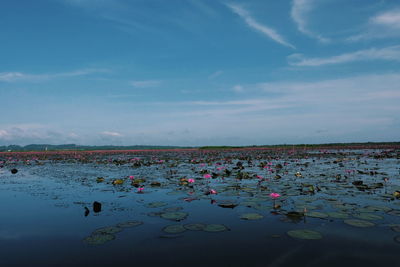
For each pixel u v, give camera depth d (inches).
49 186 374.3
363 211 218.5
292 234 169.6
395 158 824.3
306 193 296.2
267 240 161.5
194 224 193.5
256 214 215.0
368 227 180.5
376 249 146.3
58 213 232.4
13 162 917.8
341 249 146.9
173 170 558.3
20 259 142.7
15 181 430.6
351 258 136.1
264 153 1355.8
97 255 145.8
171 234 174.4
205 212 225.9
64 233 181.5
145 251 149.3
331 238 162.7
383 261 132.4
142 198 287.4
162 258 140.2
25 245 161.9
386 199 263.1
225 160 839.1
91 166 703.7
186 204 255.8
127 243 161.3
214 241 161.5
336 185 345.4
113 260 139.5
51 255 146.9
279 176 418.0
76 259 141.2
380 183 342.0
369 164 632.4
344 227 181.6
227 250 148.3
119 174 504.1
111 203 266.8
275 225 188.2
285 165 626.5
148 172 530.6
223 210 231.1
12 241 168.6
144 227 189.5
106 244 160.6
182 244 158.1
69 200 283.7
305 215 208.4
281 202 255.0
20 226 198.2
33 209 247.1
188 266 130.6
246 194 296.0
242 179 415.2
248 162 744.3
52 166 721.6
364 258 135.9
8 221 210.8
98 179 416.5
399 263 130.2
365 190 311.3
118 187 359.9
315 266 128.3
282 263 132.0
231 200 268.4
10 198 296.4
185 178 430.9
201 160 864.3
